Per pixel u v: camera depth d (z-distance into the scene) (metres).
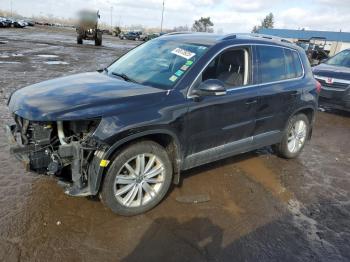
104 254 3.09
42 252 3.03
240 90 4.39
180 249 3.25
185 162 4.06
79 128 3.32
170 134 3.68
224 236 3.50
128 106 3.42
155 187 3.79
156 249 3.21
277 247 3.42
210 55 4.13
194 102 3.86
